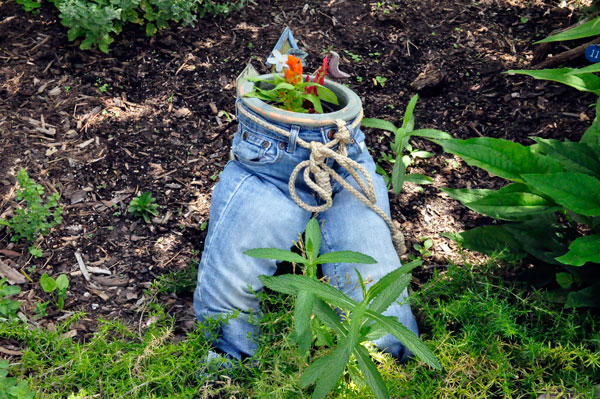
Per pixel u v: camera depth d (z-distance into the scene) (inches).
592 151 90.9
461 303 84.9
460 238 99.1
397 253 102.1
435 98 142.6
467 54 151.9
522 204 91.1
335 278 90.7
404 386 77.5
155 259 108.9
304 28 161.2
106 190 120.6
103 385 82.5
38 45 148.9
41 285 100.1
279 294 88.1
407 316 88.6
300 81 93.9
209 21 161.6
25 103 135.4
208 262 89.8
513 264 97.2
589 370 79.0
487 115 136.9
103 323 95.3
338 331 72.6
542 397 76.9
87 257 108.2
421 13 165.0
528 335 84.7
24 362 85.4
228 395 82.2
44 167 122.9
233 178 92.7
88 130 131.5
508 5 165.2
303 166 88.7
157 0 151.1
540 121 133.5
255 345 87.1
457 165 129.2
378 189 98.8
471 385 78.7
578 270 89.7
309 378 68.5
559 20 158.2
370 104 140.9
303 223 92.4
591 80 86.3
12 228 111.4
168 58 150.5
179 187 122.4
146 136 132.0
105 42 146.3
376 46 155.9
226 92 143.2
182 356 82.7
